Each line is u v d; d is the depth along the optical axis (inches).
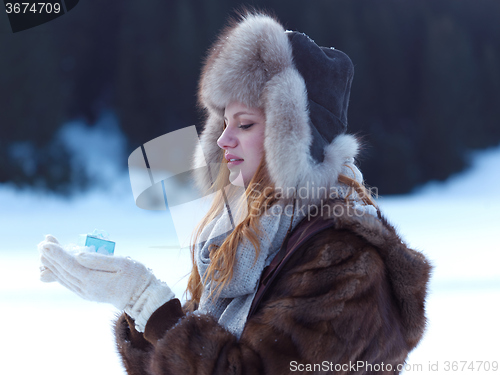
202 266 90.1
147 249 423.5
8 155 1214.3
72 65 1359.5
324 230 72.7
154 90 1301.7
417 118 1371.8
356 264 69.1
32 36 1311.5
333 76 84.5
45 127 1267.2
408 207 828.0
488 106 1389.0
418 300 75.8
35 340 247.3
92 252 74.3
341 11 1374.3
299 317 67.6
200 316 73.9
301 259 71.9
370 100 1349.7
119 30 1379.2
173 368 70.1
